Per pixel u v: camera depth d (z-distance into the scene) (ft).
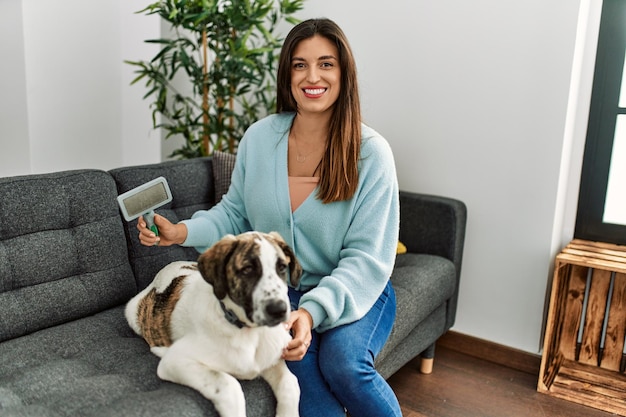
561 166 7.42
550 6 7.18
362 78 8.91
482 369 7.94
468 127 8.05
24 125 8.92
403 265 7.42
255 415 4.16
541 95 7.41
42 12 8.82
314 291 4.86
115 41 10.20
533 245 7.74
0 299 5.10
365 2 8.66
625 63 7.44
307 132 5.52
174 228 5.15
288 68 5.53
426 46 8.21
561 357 8.03
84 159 10.00
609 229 7.89
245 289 3.97
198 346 4.23
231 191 5.98
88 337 5.21
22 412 3.72
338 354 4.72
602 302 7.63
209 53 10.47
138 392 4.21
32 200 5.40
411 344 6.77
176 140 10.96
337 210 5.30
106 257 5.92
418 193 8.41
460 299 8.46
